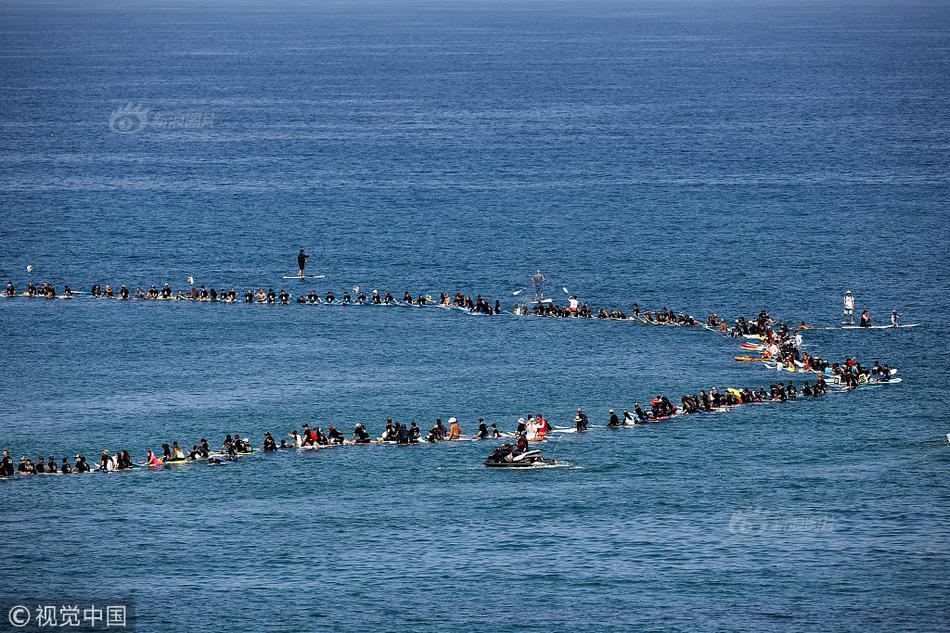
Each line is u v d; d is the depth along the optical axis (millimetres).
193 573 176250
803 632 157375
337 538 189125
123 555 182375
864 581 171625
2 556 182000
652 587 170875
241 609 164500
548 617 161750
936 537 186125
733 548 183000
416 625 160000
